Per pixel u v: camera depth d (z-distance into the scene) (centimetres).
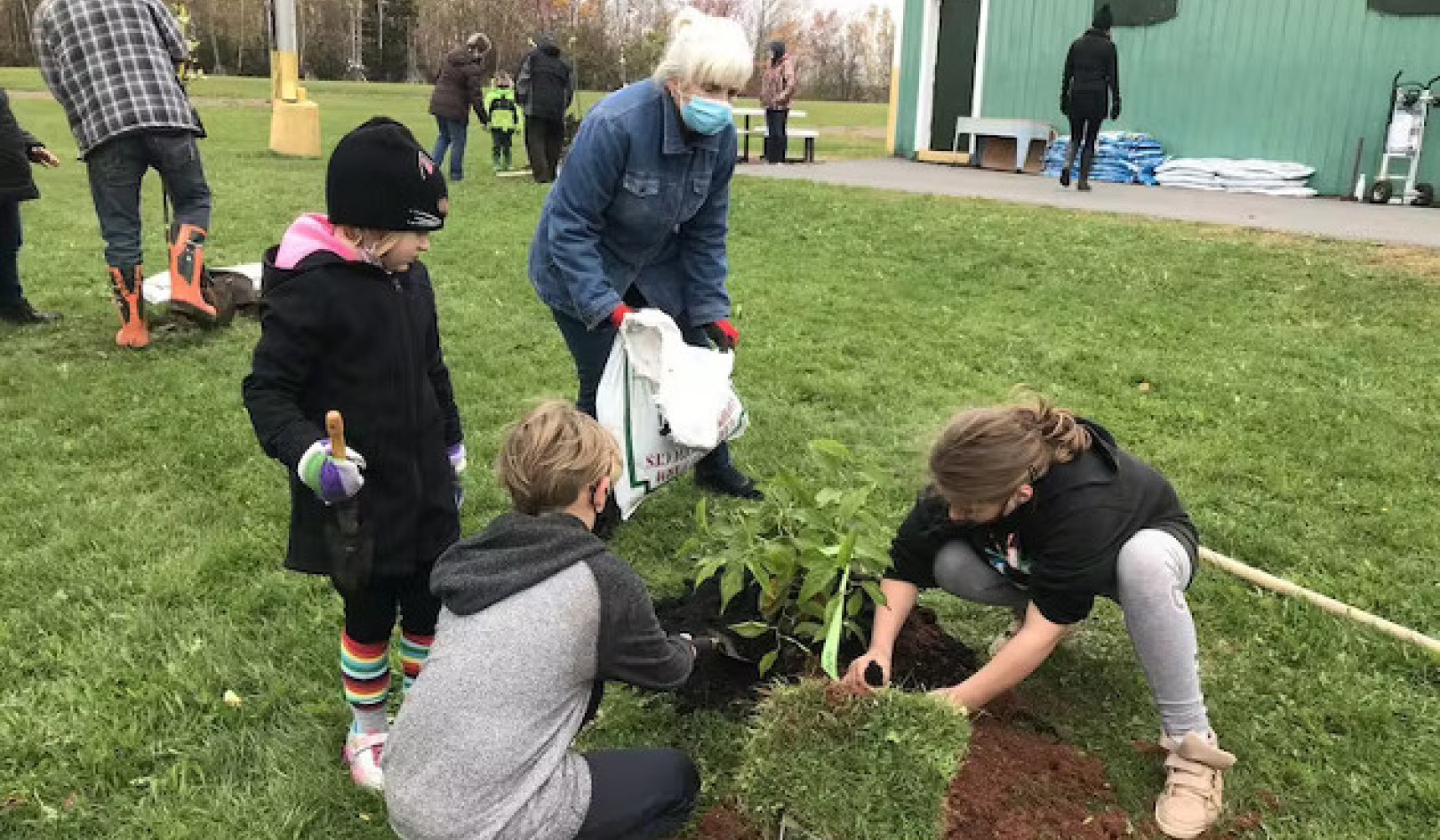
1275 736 296
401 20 6019
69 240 895
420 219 250
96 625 333
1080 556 257
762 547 290
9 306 645
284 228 980
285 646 328
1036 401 272
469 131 2362
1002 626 346
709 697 298
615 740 288
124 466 454
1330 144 1292
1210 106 1387
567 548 214
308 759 279
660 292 413
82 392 534
